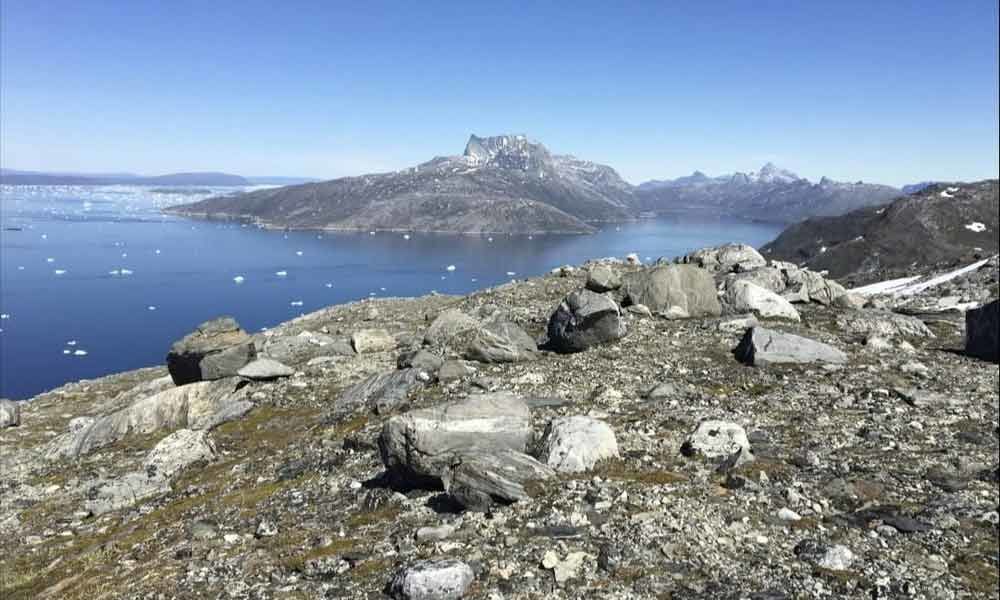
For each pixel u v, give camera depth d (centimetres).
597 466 1631
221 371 3353
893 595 1091
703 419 2084
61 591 1445
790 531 1329
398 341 4094
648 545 1226
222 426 2828
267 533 1543
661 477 1564
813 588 1102
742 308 3697
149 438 2947
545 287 5047
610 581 1112
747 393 2412
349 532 1455
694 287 3762
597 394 2428
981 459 1762
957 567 1210
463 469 1509
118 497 2189
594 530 1295
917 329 3459
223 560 1376
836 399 2295
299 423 2717
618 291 4044
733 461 1678
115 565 1542
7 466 2945
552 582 1113
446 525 1374
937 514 1420
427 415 1677
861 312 3756
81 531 1973
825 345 2839
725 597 1058
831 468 1695
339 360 3688
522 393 2486
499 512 1401
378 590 1134
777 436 1950
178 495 2105
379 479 1822
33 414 4153
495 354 3005
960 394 2369
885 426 2036
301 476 2031
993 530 1361
